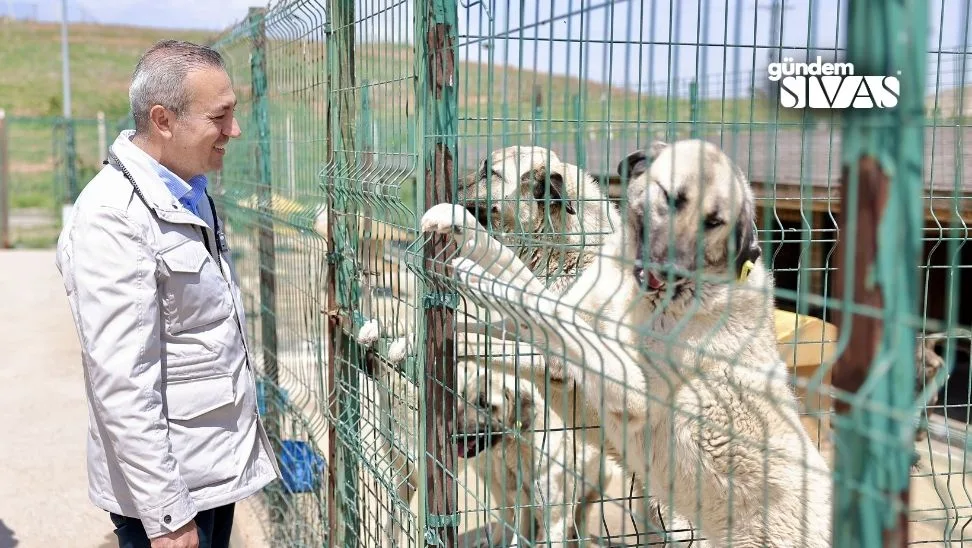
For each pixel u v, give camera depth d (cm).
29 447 680
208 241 325
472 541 475
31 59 5888
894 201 121
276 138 539
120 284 283
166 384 305
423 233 283
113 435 283
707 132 343
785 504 350
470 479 548
